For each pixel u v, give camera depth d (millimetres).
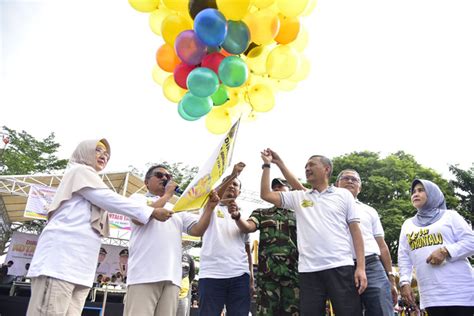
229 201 3076
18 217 13109
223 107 3420
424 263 2812
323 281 2480
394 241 16281
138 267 2477
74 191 2061
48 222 2066
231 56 2787
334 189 2775
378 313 2600
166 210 2307
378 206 17375
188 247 12523
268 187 2924
